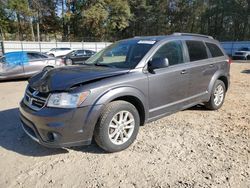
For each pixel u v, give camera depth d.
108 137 3.44
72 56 19.42
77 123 3.17
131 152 3.61
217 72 5.33
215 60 5.28
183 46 4.59
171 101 4.28
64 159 3.43
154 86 3.91
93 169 3.18
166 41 4.29
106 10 47.34
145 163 3.31
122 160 3.39
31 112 3.28
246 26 49.72
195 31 56.81
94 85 3.28
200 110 5.56
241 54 26.19
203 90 5.02
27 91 3.70
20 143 3.92
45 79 3.57
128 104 3.59
